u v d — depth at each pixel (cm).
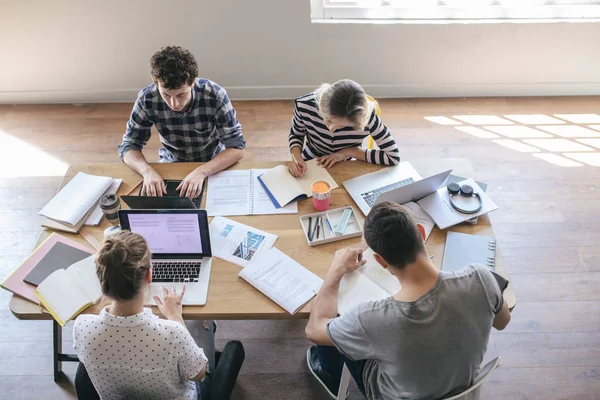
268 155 331
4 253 274
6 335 242
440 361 135
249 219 197
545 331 245
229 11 330
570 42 350
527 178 317
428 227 190
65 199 201
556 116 362
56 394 223
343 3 338
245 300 170
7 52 343
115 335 142
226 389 167
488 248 184
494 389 225
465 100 377
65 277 172
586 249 279
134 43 344
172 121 232
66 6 324
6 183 311
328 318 159
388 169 217
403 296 137
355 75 366
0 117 358
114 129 350
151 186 206
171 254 183
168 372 149
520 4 340
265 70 361
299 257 183
